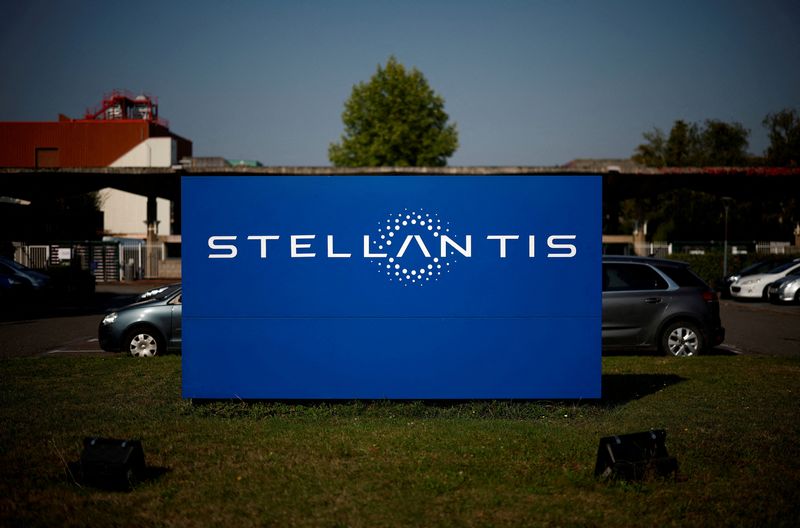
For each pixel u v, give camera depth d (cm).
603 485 484
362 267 727
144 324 1122
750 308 2133
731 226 4519
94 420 671
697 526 418
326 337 728
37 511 437
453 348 729
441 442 589
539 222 729
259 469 517
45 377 901
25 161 6512
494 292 730
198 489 475
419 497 461
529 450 566
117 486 481
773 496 465
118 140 6531
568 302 731
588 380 730
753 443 591
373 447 573
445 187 727
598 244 731
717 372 945
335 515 432
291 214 727
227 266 727
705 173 3250
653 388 841
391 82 4956
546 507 445
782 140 4275
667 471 502
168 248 4069
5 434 613
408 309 728
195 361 729
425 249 727
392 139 4831
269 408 723
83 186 3684
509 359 729
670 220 4684
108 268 3584
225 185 727
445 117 5038
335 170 3397
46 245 3500
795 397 783
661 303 1112
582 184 729
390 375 729
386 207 727
